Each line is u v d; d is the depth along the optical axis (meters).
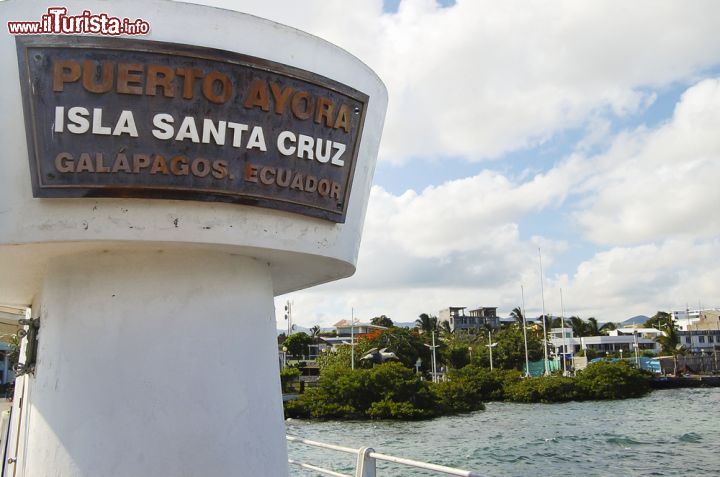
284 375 74.56
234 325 6.51
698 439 43.34
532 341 104.19
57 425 6.10
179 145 5.71
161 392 6.04
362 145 7.07
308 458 33.19
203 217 5.82
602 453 38.56
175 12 5.81
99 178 5.50
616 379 77.56
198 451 6.04
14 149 5.61
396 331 91.06
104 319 6.15
